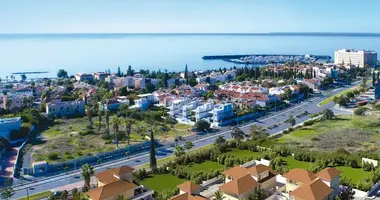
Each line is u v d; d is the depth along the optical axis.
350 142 157.50
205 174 116.00
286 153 139.12
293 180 97.62
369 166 120.94
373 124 188.25
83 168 108.50
